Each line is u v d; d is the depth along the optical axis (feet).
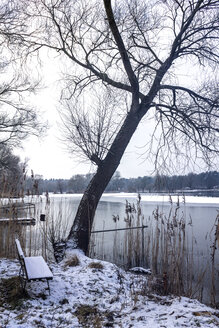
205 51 29.30
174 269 16.93
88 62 28.53
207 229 51.34
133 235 28.58
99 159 27.91
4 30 22.82
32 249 26.32
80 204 27.30
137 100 28.27
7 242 21.79
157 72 28.96
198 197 144.15
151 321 10.60
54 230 26.66
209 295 19.07
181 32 28.22
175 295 14.89
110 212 86.12
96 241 40.55
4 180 24.40
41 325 10.61
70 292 14.62
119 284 16.72
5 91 48.47
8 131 60.44
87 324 11.00
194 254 31.81
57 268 19.60
